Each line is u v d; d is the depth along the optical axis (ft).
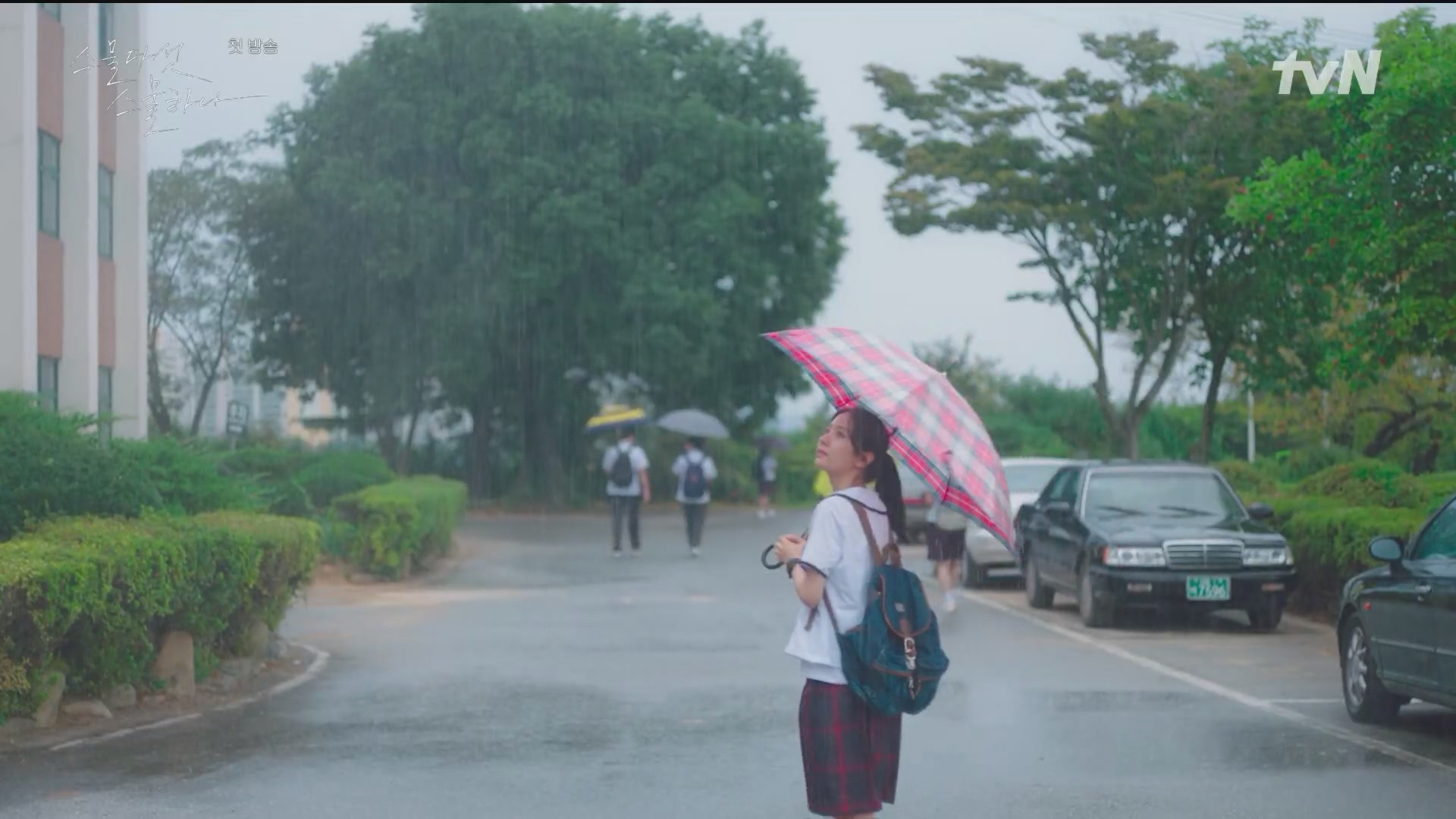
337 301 138.10
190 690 37.70
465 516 142.31
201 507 47.91
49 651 32.73
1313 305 79.87
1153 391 87.66
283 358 143.43
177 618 37.32
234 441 93.50
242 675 41.27
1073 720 34.81
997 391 185.26
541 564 86.02
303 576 46.29
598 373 150.82
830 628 18.88
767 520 140.15
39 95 64.64
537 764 29.91
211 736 32.83
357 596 67.72
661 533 117.91
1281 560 53.06
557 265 138.51
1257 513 55.52
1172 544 52.75
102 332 73.67
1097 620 54.13
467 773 28.96
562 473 160.25
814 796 18.95
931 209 85.51
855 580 18.85
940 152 86.79
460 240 139.95
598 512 156.15
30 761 29.60
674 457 173.17
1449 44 44.29
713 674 42.83
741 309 146.92
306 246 133.28
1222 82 76.48
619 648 49.03
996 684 40.60
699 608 61.82
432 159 139.13
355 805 26.20
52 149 66.23
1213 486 58.85
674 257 143.54
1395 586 32.45
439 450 169.27
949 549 60.08
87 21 66.90
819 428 214.28
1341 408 85.56
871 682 18.49
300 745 31.83
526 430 159.33
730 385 155.02
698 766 29.71
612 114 140.97
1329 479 62.85
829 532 18.83
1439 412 80.18
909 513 101.81
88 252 67.21
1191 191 78.18
